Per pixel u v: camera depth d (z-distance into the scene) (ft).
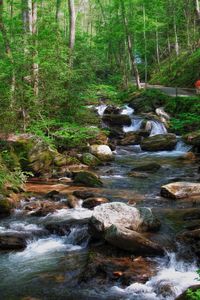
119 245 28.37
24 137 51.29
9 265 28.35
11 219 35.86
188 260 27.04
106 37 139.95
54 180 47.67
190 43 149.59
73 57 65.36
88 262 27.37
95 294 24.21
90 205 37.86
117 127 76.02
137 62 183.83
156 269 26.30
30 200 40.24
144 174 49.39
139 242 27.99
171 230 31.14
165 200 38.99
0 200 37.63
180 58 145.28
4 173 42.42
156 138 65.46
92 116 71.51
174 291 23.80
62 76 59.52
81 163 54.70
